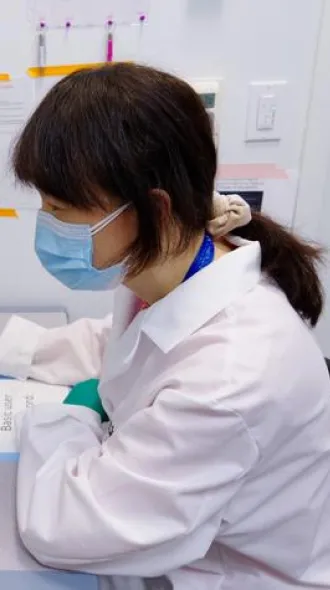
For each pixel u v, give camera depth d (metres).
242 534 0.67
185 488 0.57
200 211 0.62
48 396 0.96
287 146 1.25
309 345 0.66
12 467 0.76
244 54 1.15
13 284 1.37
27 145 0.57
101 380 0.86
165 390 0.62
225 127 1.22
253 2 1.10
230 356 0.60
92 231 0.62
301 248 0.75
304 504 0.68
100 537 0.58
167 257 0.64
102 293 1.40
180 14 1.10
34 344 1.03
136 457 0.60
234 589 0.73
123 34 1.12
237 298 0.67
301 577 0.73
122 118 0.53
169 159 0.56
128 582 0.69
